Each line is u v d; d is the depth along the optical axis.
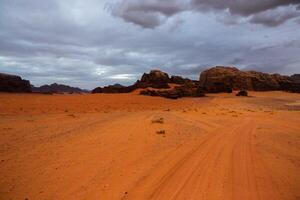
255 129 18.34
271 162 10.45
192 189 7.51
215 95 79.44
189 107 40.84
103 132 14.99
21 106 30.14
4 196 6.92
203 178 8.35
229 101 58.47
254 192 7.50
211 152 11.48
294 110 38.81
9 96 43.78
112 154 10.58
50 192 7.18
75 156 10.20
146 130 15.79
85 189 7.37
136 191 7.29
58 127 16.33
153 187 7.57
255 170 9.34
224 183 8.02
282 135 16.47
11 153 10.36
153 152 11.12
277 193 7.54
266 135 16.19
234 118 25.06
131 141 12.89
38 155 10.20
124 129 16.03
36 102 35.72
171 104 45.28
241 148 12.43
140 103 43.09
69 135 13.93
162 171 8.87
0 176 8.14
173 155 10.78
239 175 8.77
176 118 22.59
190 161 10.05
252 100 63.62
